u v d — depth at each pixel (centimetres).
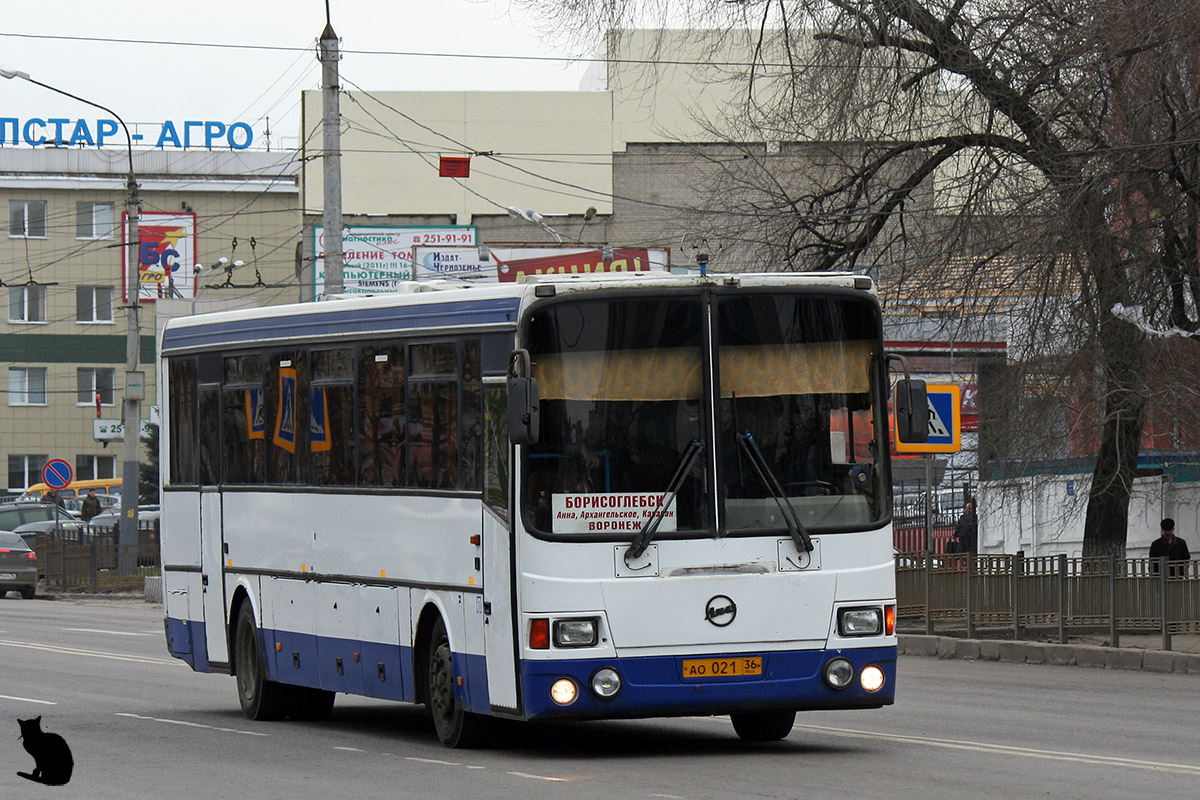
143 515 7375
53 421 10556
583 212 8469
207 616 2011
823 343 1452
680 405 1420
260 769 1448
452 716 1551
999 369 3105
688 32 3338
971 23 2977
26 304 10544
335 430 1733
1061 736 1645
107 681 2442
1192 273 2864
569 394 1410
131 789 1338
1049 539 3978
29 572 5194
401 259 7462
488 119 8538
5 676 2506
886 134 3111
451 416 1532
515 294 1448
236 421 1941
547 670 1379
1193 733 1675
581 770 1387
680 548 1402
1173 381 2877
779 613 1410
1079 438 3075
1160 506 3703
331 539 1738
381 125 8319
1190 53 2736
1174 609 2669
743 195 3406
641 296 1427
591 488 1400
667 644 1390
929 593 3003
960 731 1698
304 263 7569
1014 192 2938
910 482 4772
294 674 1816
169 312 6141
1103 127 2834
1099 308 2858
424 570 1571
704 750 1529
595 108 8531
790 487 1427
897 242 3216
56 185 10512
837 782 1287
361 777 1377
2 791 1332
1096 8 2767
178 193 10544
